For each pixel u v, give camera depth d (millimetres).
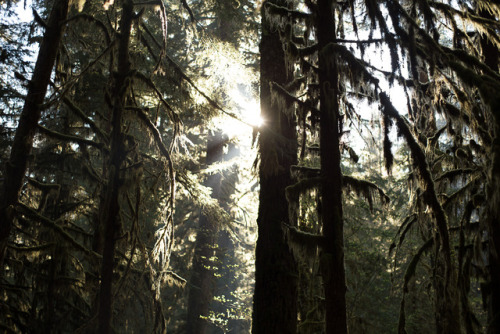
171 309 19859
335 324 4773
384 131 5582
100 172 16359
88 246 13820
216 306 19969
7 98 12242
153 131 10609
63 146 14000
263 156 7109
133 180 10336
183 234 20234
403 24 5551
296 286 6656
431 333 12516
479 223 5809
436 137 7406
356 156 6988
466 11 6410
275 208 6820
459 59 5633
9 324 11664
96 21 11078
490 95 4793
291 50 5656
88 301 15359
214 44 12000
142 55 12883
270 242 6711
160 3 11031
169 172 10758
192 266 18953
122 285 10609
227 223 14500
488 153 5566
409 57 5598
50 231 10703
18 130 10133
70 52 15031
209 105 12250
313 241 5121
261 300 6566
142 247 10500
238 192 17812
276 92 6102
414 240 13281
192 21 12047
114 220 10242
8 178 9852
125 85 10531
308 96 6242
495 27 6457
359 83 5633
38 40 12812
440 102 6398
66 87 10500
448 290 5652
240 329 20203
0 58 11781
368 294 13047
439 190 7422
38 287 12672
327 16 5719
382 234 13305
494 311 4859
